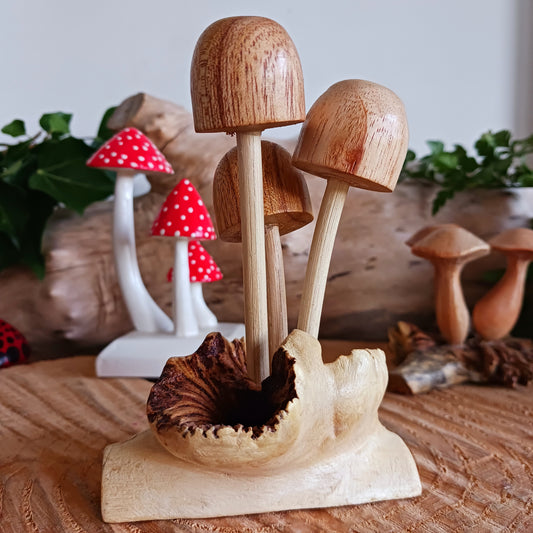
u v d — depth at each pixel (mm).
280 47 234
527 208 552
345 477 265
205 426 237
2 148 626
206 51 235
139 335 467
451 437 334
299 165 255
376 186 252
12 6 606
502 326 451
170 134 536
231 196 268
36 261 515
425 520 255
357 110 243
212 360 264
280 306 279
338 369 257
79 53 630
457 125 739
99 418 359
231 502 256
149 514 253
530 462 304
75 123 641
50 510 261
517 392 419
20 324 526
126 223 471
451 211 548
